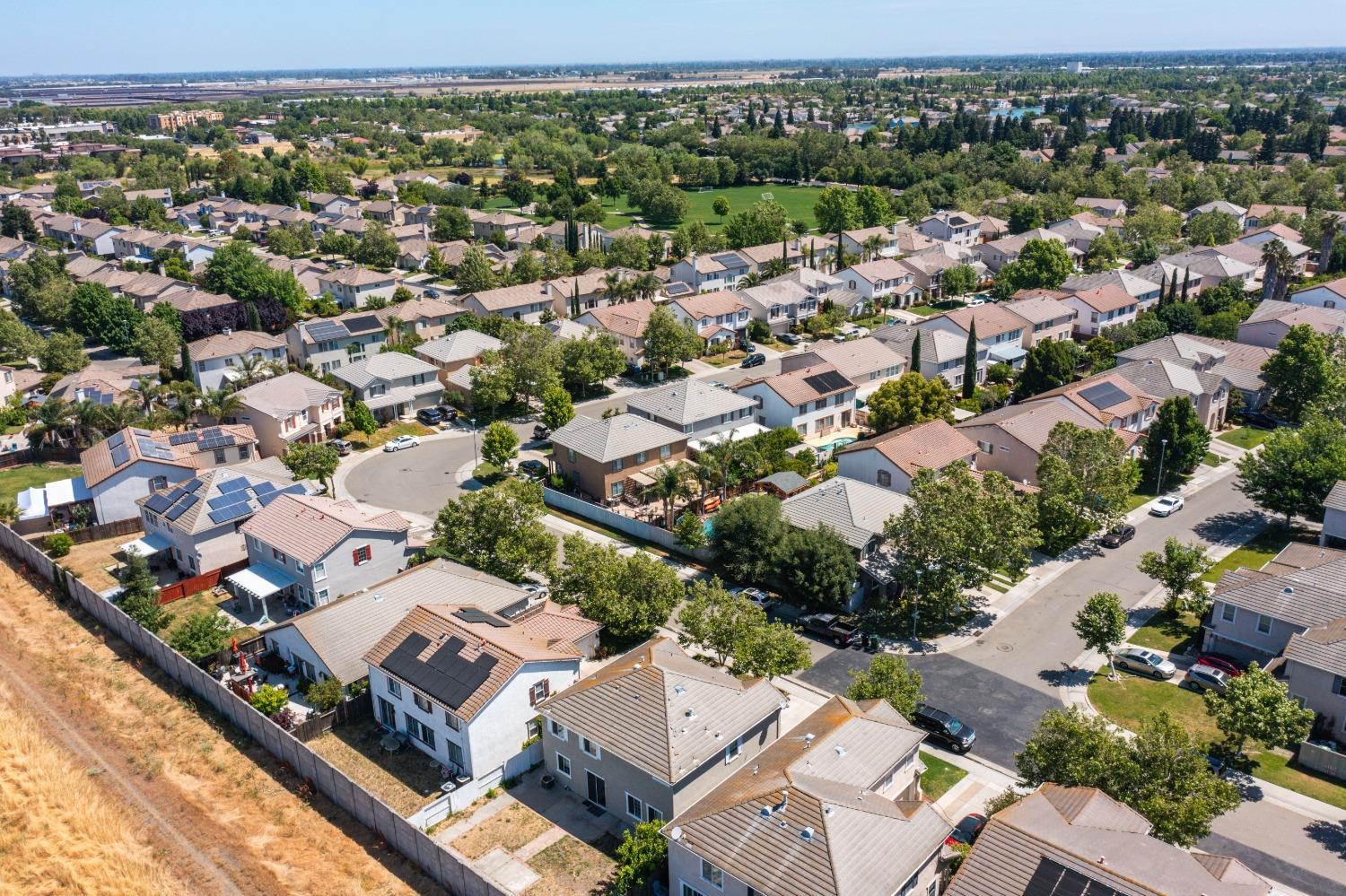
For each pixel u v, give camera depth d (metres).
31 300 136.38
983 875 34.69
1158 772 40.53
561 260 160.00
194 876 41.44
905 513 63.22
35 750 48.06
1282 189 198.25
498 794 47.56
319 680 55.22
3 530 74.56
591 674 55.38
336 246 187.62
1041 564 71.94
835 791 39.22
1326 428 76.06
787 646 52.94
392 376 103.50
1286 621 55.09
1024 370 104.25
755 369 120.56
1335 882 40.94
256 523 68.56
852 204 190.00
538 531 66.56
